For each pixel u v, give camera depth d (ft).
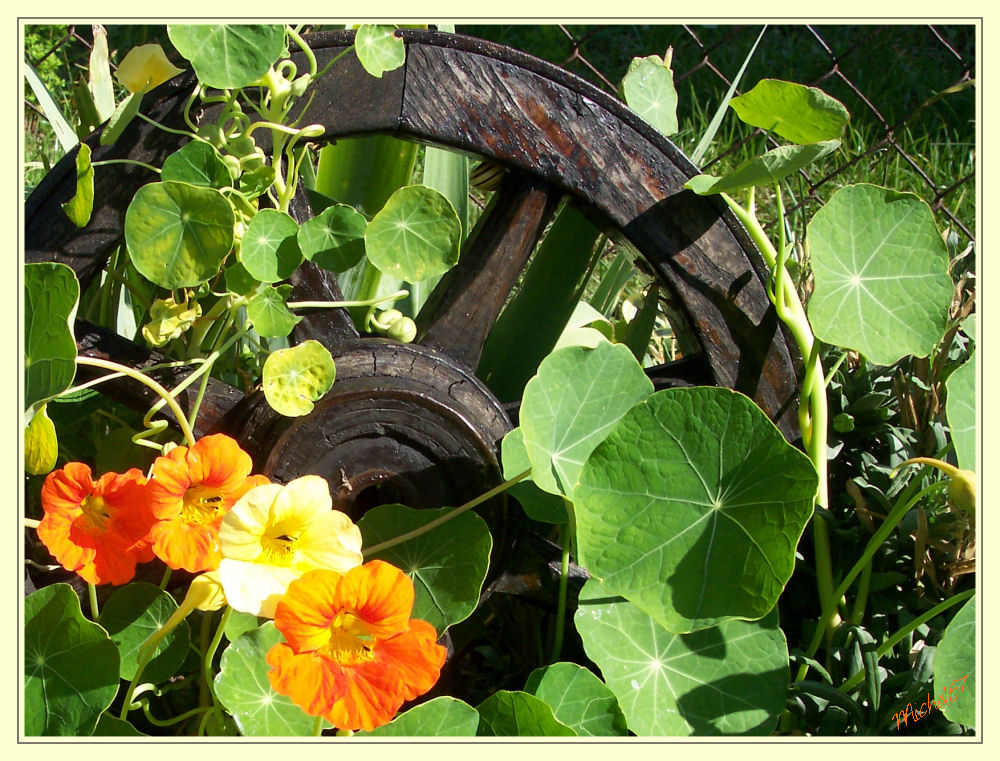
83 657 3.25
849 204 3.82
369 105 3.82
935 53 9.53
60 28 8.07
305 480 3.02
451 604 3.65
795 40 9.65
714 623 3.23
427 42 3.83
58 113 4.72
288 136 3.73
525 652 4.65
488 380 4.76
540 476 3.36
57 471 3.16
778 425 4.39
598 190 4.03
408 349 3.92
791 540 3.16
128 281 4.50
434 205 3.58
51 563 4.16
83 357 3.61
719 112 4.88
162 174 3.41
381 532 3.68
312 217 4.00
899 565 4.25
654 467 3.30
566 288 4.65
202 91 3.67
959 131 8.85
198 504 3.21
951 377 3.69
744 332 4.25
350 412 3.80
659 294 4.41
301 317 3.85
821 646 4.16
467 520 3.67
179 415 3.56
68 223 3.65
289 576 2.98
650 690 3.52
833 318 3.76
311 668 2.81
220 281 4.18
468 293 4.10
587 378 3.64
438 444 3.92
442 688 4.52
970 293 4.78
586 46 9.36
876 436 4.52
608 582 3.28
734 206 4.13
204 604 3.09
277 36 3.26
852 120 8.66
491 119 3.92
